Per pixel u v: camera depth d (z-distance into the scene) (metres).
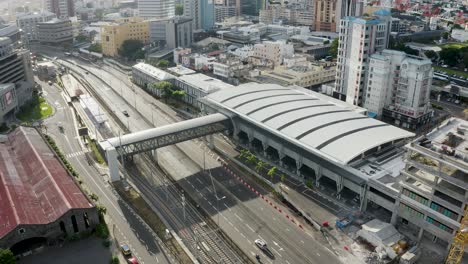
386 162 142.25
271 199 141.75
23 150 162.38
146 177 156.25
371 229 119.75
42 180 138.12
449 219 110.19
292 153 156.62
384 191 126.44
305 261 112.25
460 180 105.25
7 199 124.38
